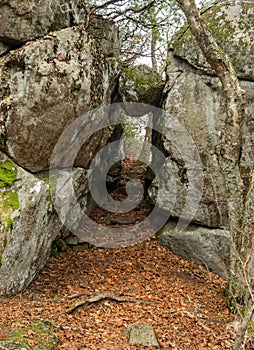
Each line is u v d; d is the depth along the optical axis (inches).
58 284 160.7
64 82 148.2
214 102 189.2
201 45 141.1
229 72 141.3
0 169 142.9
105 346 110.6
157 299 151.8
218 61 140.7
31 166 152.0
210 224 191.5
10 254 135.2
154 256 195.6
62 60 148.8
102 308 139.7
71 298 145.4
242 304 140.1
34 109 145.5
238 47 183.8
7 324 108.8
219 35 187.8
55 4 154.3
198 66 189.3
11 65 145.3
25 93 144.0
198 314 141.5
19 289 146.6
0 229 131.0
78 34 155.7
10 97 144.2
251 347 116.4
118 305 143.8
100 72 167.8
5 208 135.8
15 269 140.8
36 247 151.8
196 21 140.0
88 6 215.9
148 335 119.0
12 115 144.1
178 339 122.8
